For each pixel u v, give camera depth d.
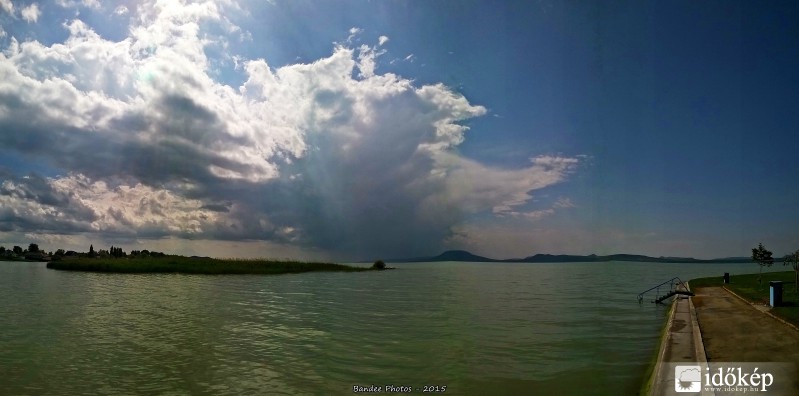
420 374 15.51
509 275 115.44
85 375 15.13
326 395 13.27
